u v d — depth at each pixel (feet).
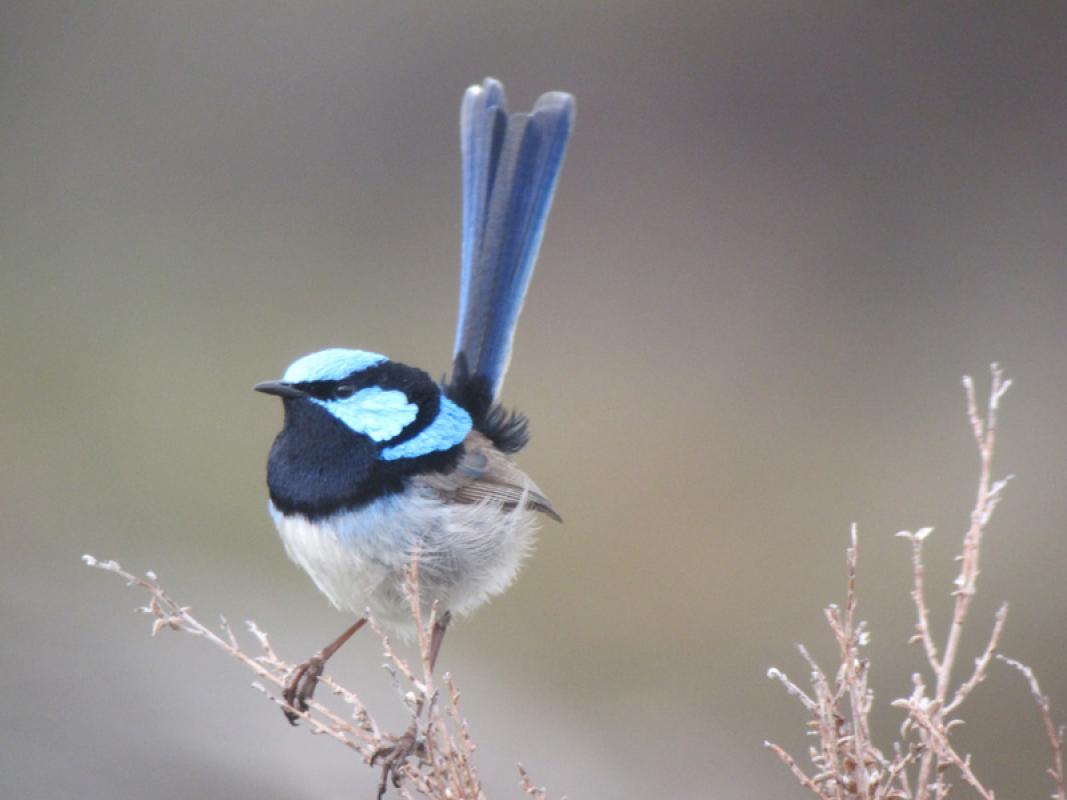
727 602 45.37
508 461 24.56
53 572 44.45
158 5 63.36
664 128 64.13
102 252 59.31
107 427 51.52
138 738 37.01
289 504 22.56
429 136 62.59
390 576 22.70
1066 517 48.73
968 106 63.87
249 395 53.42
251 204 61.62
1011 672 42.09
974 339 58.29
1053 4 63.77
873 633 43.93
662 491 50.11
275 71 63.31
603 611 45.14
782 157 63.98
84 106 62.59
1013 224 62.08
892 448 52.80
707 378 56.29
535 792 18.39
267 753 37.01
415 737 19.39
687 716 41.16
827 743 17.99
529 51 63.87
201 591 44.06
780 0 64.85
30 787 35.68
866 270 61.26
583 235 62.13
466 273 25.85
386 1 63.62
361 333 56.39
